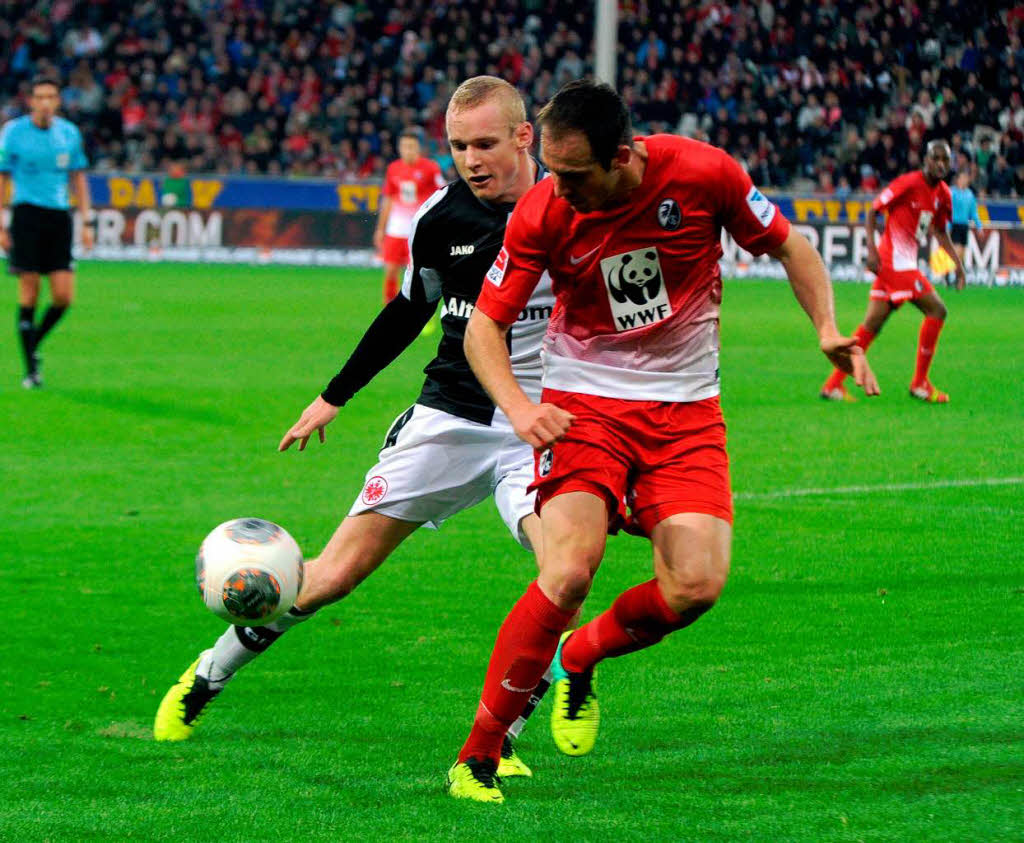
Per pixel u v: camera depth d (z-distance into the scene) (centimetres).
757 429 3672
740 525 2605
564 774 1401
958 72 10712
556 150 1264
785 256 1402
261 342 5553
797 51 10956
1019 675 1714
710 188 1352
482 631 1980
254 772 1409
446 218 1542
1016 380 4684
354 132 10625
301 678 1767
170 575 2280
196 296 7406
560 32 11106
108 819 1262
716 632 1942
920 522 2628
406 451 1559
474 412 1553
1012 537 2503
